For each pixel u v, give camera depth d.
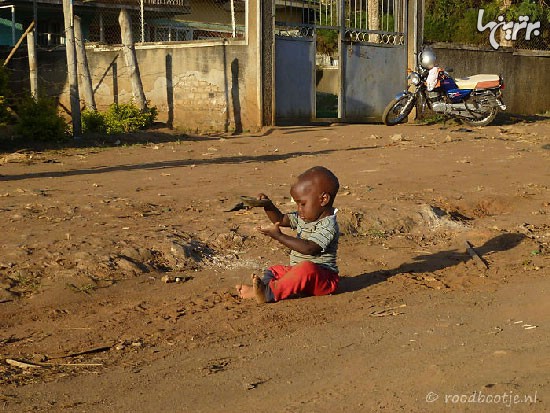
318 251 5.42
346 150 12.92
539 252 7.00
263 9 15.98
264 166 11.08
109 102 18.88
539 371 3.81
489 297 5.60
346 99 17.81
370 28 18.66
